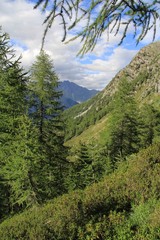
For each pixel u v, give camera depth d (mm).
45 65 25094
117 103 37719
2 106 21031
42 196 21344
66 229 7750
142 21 4414
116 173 12531
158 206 8039
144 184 9750
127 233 7238
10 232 7969
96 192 9914
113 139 37469
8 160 20750
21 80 22031
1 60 21172
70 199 9359
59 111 25703
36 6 3875
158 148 12727
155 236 6742
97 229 7480
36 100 24969
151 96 160125
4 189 22516
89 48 4199
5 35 20672
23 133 20250
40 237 7441
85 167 36062
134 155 14281
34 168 20344
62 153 27156
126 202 9148
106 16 4152
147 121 48094
